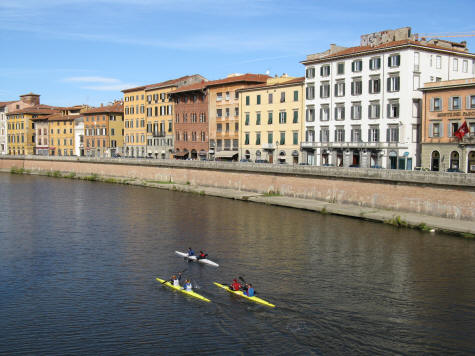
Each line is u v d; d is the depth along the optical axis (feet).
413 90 249.75
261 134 334.03
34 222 197.06
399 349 87.15
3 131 614.34
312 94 297.33
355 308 104.32
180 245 158.30
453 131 227.61
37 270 131.23
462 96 223.30
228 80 362.33
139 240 165.17
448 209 179.83
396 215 190.39
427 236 166.20
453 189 177.78
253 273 127.95
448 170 218.59
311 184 238.07
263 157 333.01
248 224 190.08
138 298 110.73
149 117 453.17
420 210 189.78
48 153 562.25
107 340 90.58
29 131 574.15
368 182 210.38
